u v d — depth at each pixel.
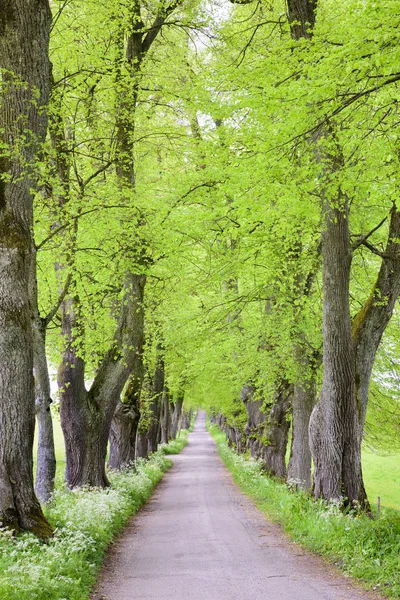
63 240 12.51
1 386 8.64
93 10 13.07
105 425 15.27
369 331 12.05
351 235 12.81
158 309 21.19
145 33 15.70
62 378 14.88
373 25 6.48
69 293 13.95
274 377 18.28
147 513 15.33
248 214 10.80
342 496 11.34
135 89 14.14
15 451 8.63
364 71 6.86
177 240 14.39
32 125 9.34
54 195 12.19
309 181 9.71
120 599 6.89
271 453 23.23
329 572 8.00
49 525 8.85
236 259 14.43
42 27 9.43
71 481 14.77
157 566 8.82
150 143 16.50
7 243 8.81
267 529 11.95
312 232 13.93
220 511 15.27
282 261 14.55
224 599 6.71
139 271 14.16
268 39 14.20
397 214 11.56
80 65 13.23
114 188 13.39
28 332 8.91
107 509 11.60
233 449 42.06
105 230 13.39
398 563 7.34
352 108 8.16
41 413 12.56
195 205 14.31
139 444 30.00
